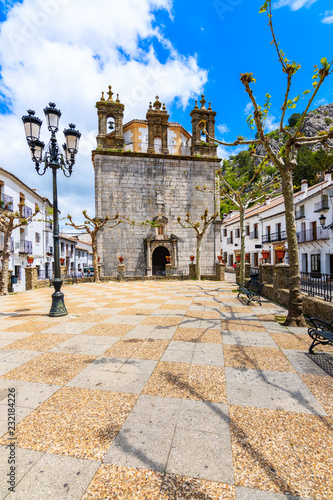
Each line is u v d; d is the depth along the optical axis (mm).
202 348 4402
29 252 27703
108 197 22531
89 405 2775
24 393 3031
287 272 8422
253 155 8422
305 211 23609
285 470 1931
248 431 2357
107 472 1921
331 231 19906
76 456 2078
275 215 27359
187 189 24062
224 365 3727
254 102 5617
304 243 22984
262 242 30703
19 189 25922
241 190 11891
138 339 4914
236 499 1691
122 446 2176
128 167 23016
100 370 3613
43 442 2232
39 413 2645
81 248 44438
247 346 4473
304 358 3961
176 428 2396
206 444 2193
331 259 20406
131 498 1712
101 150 22422
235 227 39250
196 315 6812
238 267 15750
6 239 13320
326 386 3141
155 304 8523
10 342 4871
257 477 1869
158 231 23094
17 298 11148
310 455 2074
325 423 2469
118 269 19922
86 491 1767
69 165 7656
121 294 11281
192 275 20469
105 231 22359
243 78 5438
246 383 3217
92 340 4914
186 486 1796
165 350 4328
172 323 6047
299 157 39844
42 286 16234
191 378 3352
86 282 19547
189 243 23969
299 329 5469
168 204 23656
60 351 4363
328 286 6031
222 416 2572
